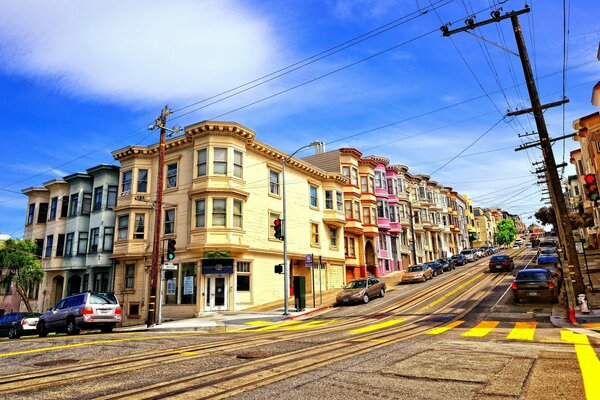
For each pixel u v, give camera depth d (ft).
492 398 15.78
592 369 19.67
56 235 106.63
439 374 19.86
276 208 91.86
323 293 97.66
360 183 129.29
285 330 46.50
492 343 29.12
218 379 20.18
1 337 68.64
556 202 52.26
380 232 135.85
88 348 33.58
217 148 81.05
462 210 260.62
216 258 76.13
